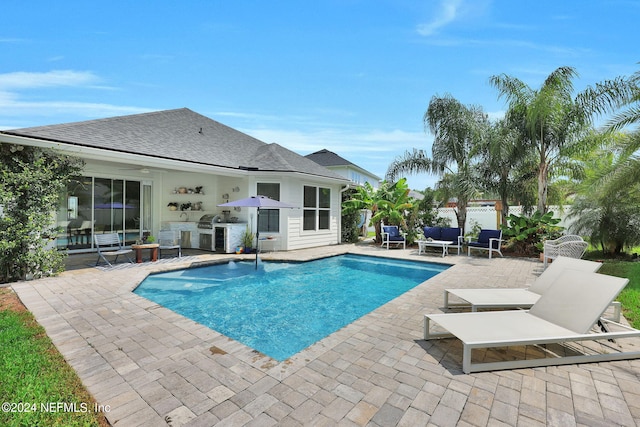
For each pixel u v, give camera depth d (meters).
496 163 13.27
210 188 13.05
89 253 10.59
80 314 4.88
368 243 15.89
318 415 2.56
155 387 2.93
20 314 4.84
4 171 6.58
